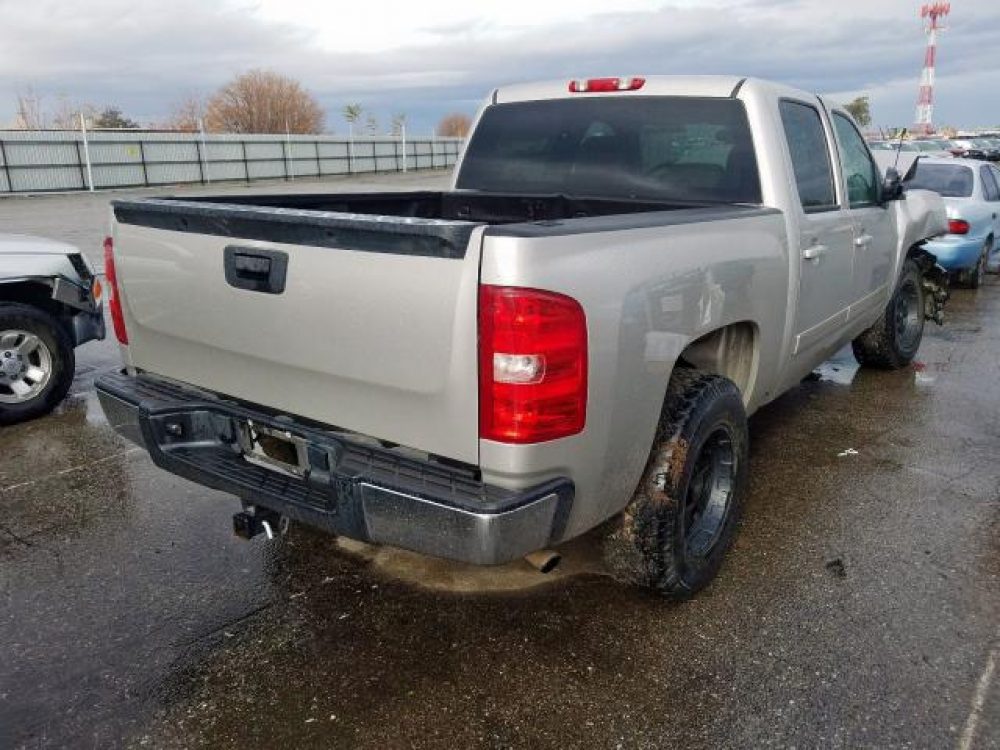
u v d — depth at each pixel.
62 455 4.85
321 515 2.57
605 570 3.43
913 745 2.45
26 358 5.42
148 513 4.05
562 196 4.38
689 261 2.84
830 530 3.84
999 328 8.38
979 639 2.97
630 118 4.16
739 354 3.57
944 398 5.92
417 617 3.13
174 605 3.22
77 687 2.74
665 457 2.90
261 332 2.71
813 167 4.24
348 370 2.52
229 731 2.54
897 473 4.52
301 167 49.50
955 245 9.82
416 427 2.43
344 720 2.58
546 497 2.35
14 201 31.92
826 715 2.58
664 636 3.00
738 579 3.40
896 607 3.18
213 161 43.94
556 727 2.55
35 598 3.27
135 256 3.11
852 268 4.69
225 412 2.90
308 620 3.12
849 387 6.19
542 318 2.20
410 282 2.31
